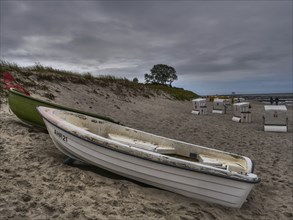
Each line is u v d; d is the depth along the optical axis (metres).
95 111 12.72
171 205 4.24
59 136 5.12
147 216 3.77
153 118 14.53
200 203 4.52
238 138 10.69
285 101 44.84
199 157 5.50
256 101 49.00
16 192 3.77
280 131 12.50
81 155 4.99
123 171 4.80
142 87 24.22
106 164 4.85
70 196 3.91
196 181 4.46
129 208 3.88
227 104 26.97
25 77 12.25
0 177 4.16
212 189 4.46
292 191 5.66
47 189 4.01
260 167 7.07
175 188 4.61
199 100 19.83
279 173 6.69
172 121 14.22
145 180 4.74
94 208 3.70
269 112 12.71
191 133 11.15
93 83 17.30
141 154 4.52
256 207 4.83
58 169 4.76
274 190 5.66
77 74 17.69
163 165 4.49
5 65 12.50
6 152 5.21
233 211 4.48
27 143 5.90
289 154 8.54
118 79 22.52
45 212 3.43
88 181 4.48
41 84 12.64
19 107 6.97
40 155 5.31
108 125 6.20
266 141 10.34
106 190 4.29
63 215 3.42
